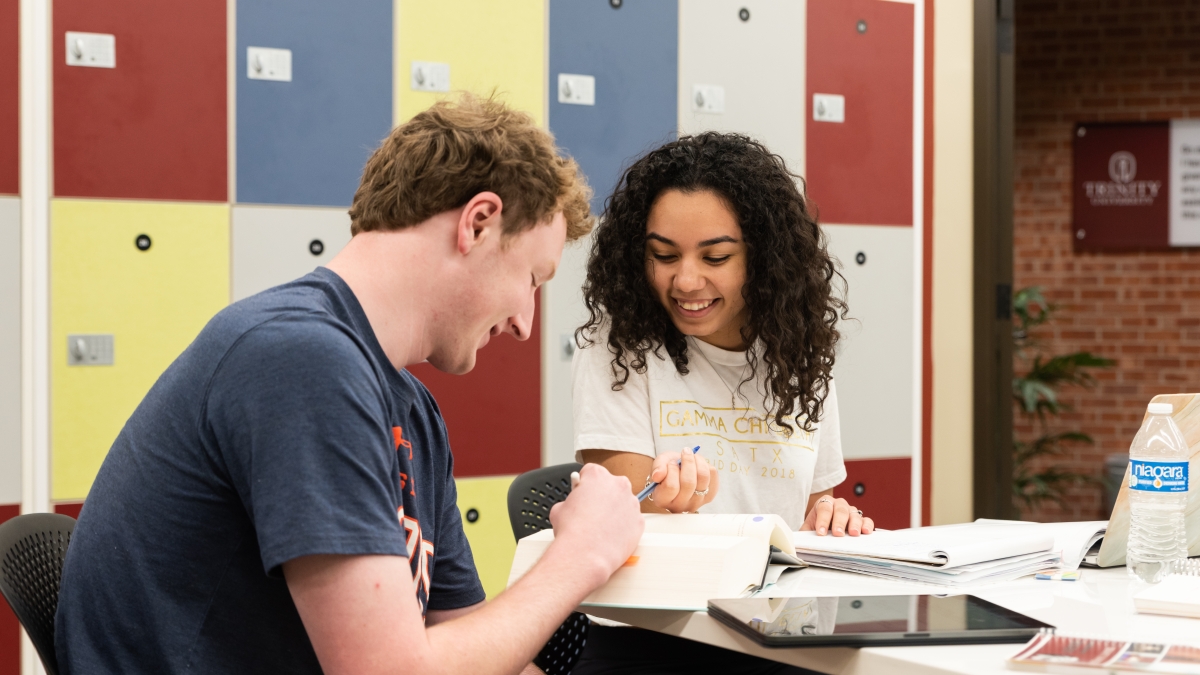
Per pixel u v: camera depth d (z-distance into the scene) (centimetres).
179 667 89
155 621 89
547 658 126
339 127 296
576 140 322
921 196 374
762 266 157
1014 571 119
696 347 164
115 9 274
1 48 264
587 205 114
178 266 282
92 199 273
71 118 271
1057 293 568
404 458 102
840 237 361
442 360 104
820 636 86
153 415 92
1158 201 556
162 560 90
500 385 315
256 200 289
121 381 277
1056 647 82
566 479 177
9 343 266
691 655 130
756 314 159
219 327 91
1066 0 562
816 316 161
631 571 105
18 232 267
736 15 342
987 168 386
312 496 83
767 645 86
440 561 121
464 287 100
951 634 87
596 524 103
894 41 367
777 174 159
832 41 357
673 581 104
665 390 161
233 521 89
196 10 281
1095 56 561
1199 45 552
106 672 89
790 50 350
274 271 292
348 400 86
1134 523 122
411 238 98
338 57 296
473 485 312
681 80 335
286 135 291
